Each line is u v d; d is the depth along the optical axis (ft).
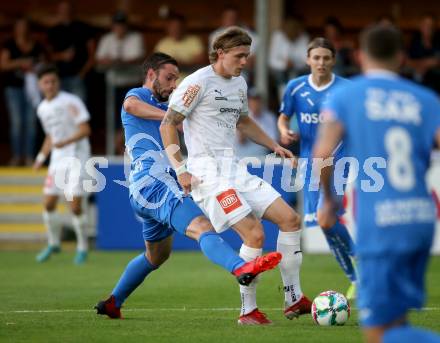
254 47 200.13
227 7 194.70
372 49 59.93
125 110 88.99
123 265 149.28
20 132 199.72
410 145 58.34
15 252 174.50
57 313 96.12
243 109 90.99
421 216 57.72
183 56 192.65
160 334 80.79
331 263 150.30
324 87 111.34
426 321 88.74
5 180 195.21
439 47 191.01
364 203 58.39
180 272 138.62
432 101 59.31
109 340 77.61
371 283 57.41
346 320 86.07
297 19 196.03
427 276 131.13
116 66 188.65
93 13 223.30
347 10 220.64
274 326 85.35
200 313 96.22
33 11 222.48
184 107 83.61
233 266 78.28
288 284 89.04
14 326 86.17
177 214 83.46
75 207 152.15
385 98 58.85
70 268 145.28
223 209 83.66
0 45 221.66
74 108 153.48
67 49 193.26
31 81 197.16
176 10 222.89
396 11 220.02
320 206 103.45
